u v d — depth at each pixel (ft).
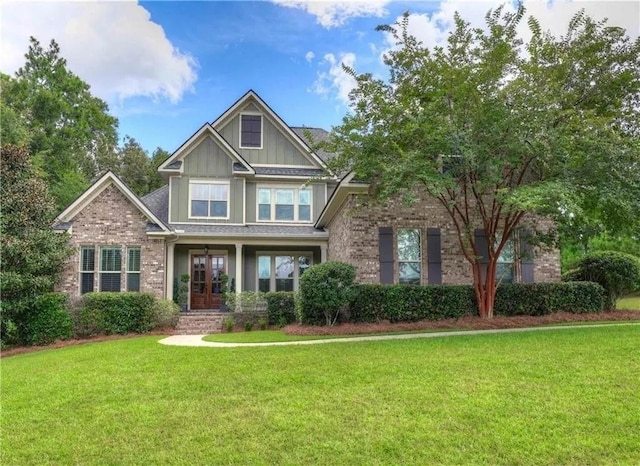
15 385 24.68
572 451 14.01
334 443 15.10
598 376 21.45
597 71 40.52
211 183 63.72
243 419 17.58
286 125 67.10
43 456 15.05
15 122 88.02
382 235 49.60
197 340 39.86
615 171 35.96
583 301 48.62
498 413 17.12
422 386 20.70
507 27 38.93
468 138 36.86
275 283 64.75
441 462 13.62
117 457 14.79
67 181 96.84
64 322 45.78
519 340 31.35
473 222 48.37
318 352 29.43
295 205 65.92
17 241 46.11
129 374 25.46
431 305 44.98
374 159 38.91
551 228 48.73
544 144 36.04
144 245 55.57
